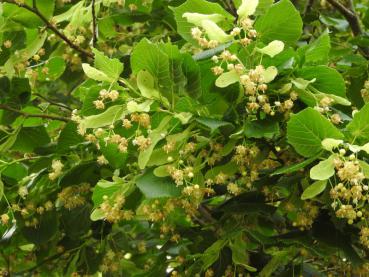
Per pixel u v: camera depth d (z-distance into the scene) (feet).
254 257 3.92
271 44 2.98
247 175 3.46
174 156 3.18
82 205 4.18
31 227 4.18
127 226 5.00
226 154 3.20
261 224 3.85
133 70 3.08
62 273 4.68
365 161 2.99
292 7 3.13
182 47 4.04
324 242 3.34
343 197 2.98
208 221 4.23
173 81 3.10
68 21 4.89
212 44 3.00
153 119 3.17
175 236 3.95
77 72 5.64
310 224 3.39
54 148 4.29
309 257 4.05
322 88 3.16
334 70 3.06
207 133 3.22
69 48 5.01
